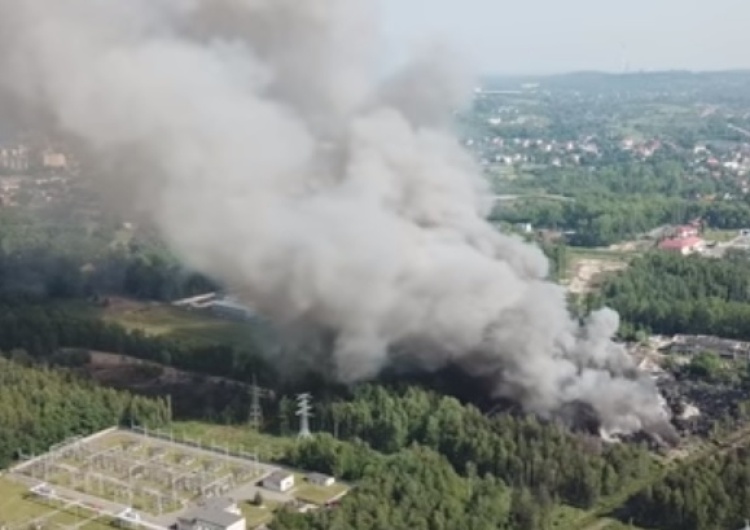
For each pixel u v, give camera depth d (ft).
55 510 327.67
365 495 311.68
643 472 345.92
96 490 341.82
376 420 380.17
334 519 298.35
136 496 337.31
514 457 341.62
